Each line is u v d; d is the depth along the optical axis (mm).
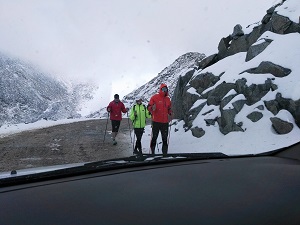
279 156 2811
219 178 1956
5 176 2051
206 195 1631
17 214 1382
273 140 8703
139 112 10656
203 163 2500
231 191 1692
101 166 2281
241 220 1361
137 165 2412
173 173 2121
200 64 16688
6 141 14391
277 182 1858
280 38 12172
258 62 11805
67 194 1650
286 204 1534
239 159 2658
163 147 10000
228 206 1489
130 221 1324
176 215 1387
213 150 9688
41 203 1512
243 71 12047
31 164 9422
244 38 14844
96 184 1849
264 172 2098
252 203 1527
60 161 9914
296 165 2338
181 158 2689
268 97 10086
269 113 9789
